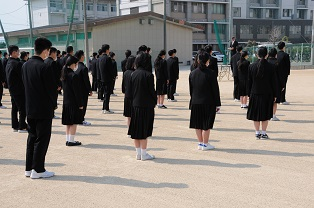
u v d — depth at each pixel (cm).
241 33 5303
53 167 554
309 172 512
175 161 574
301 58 2794
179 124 858
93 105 1192
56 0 5544
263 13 5522
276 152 611
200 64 611
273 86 673
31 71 482
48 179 503
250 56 2639
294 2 5678
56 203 424
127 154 619
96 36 3167
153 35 3509
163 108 1088
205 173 516
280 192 443
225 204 411
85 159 593
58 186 477
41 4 5597
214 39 5022
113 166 555
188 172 521
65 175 518
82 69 800
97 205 416
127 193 449
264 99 675
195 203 415
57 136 759
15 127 818
